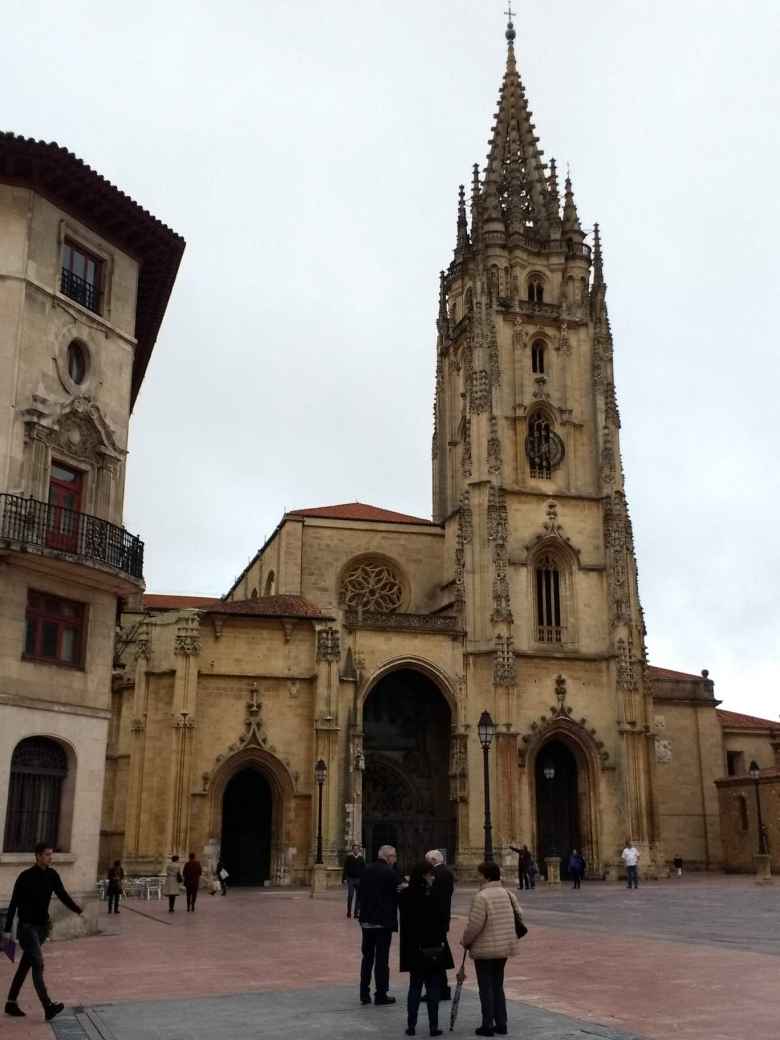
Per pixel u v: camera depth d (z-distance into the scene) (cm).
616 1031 1584
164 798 7012
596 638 8638
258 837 7500
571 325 9500
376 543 9225
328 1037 1597
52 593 3791
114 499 4159
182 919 4238
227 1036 1605
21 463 3750
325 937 3375
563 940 3112
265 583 9825
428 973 1639
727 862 9069
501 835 7731
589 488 9069
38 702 3653
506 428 9000
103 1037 1605
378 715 8412
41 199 3975
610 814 8250
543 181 10181
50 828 3694
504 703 7975
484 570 8431
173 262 4569
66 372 4003
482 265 9488
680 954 2639
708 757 9594
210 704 7325
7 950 1878
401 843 8231
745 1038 1516
